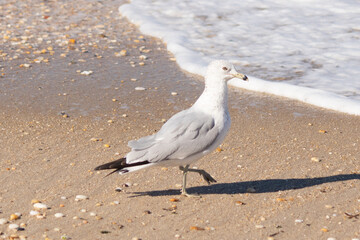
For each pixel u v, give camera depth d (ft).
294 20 69.46
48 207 28.60
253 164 34.88
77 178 32.27
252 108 45.62
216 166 34.60
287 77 52.44
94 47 60.29
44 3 76.95
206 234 26.08
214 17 71.26
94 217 27.63
